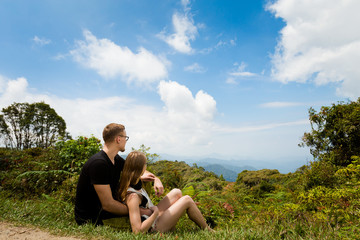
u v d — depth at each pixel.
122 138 2.38
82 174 2.28
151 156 6.87
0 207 2.69
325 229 2.19
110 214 2.35
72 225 2.35
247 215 3.46
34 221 2.40
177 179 6.29
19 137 35.88
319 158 10.77
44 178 5.38
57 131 37.75
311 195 4.41
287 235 2.13
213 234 2.20
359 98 10.73
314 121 11.33
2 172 6.90
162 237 2.07
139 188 2.42
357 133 9.62
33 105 36.56
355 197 3.76
